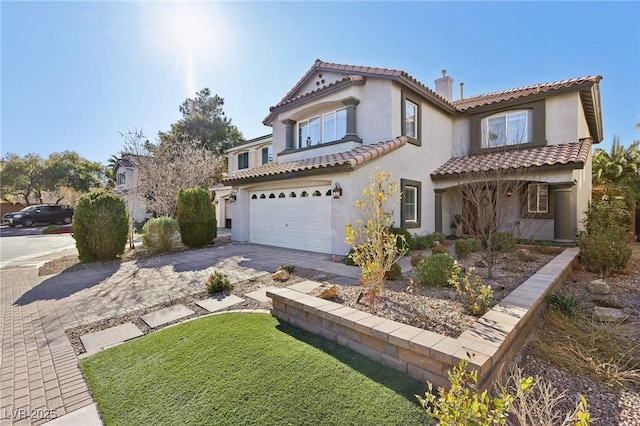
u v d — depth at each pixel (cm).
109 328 568
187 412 318
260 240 1552
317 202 1243
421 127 1409
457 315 498
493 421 211
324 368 381
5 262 1305
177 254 1331
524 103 1416
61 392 377
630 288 768
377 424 294
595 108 1458
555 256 1009
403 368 372
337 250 1132
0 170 3800
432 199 1487
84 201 1204
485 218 793
